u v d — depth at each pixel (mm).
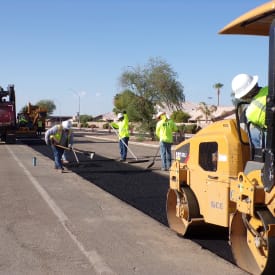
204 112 49438
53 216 6648
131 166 13672
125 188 9484
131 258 4793
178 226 5898
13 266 4539
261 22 4398
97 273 4344
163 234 5750
